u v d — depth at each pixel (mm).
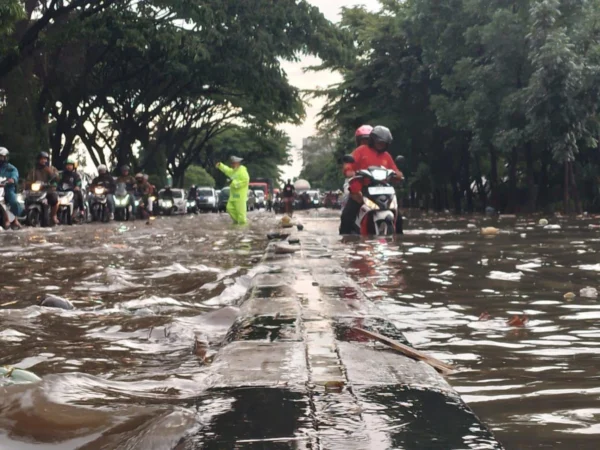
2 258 8484
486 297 4875
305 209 59031
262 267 6203
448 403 2014
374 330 3213
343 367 2461
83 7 27062
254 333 3125
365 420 1843
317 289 4652
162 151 51312
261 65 33812
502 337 3500
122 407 1933
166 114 48062
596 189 28562
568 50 23531
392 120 38469
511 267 6793
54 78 30953
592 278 5902
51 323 3869
